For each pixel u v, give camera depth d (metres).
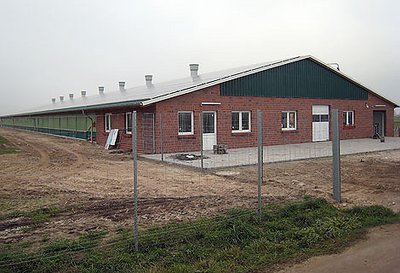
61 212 8.45
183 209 8.40
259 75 23.20
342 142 25.64
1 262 5.42
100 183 12.16
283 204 8.35
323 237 6.50
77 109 29.56
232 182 11.80
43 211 8.52
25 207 8.98
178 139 19.94
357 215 7.67
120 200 9.56
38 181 12.69
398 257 5.61
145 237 6.32
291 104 24.81
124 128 22.62
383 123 31.72
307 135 25.70
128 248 5.91
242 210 7.91
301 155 18.00
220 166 14.66
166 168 15.09
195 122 20.48
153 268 5.28
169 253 5.77
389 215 7.70
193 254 5.75
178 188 10.98
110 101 25.69
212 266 5.36
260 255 5.79
